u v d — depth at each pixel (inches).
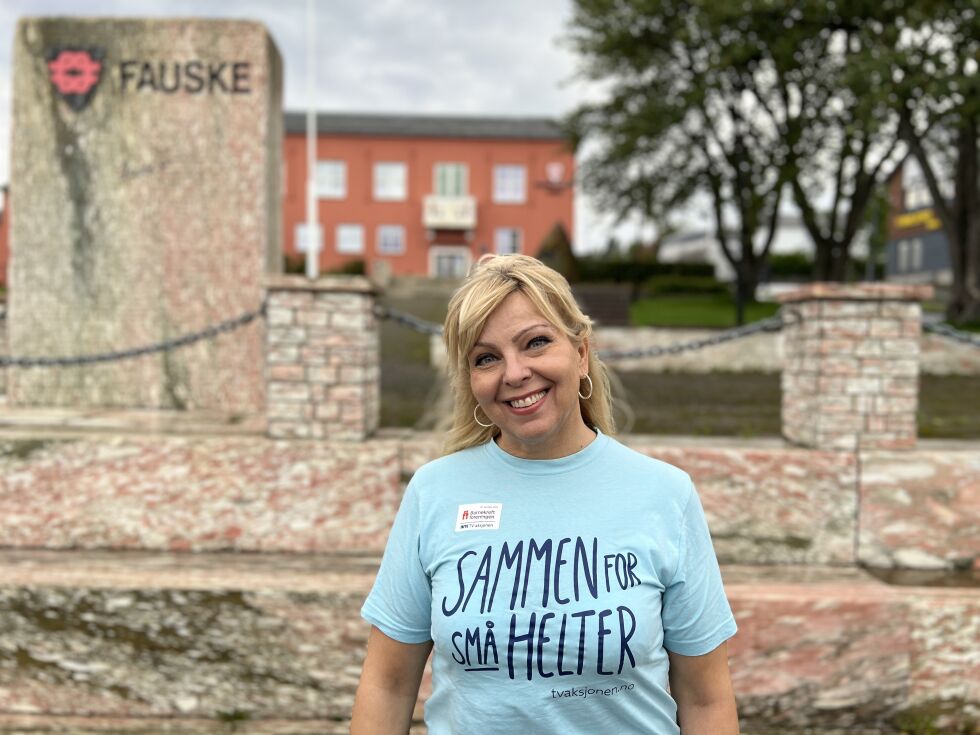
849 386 175.2
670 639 67.5
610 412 78.6
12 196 246.7
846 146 763.4
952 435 221.6
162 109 246.5
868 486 173.2
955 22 578.2
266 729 148.4
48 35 245.0
